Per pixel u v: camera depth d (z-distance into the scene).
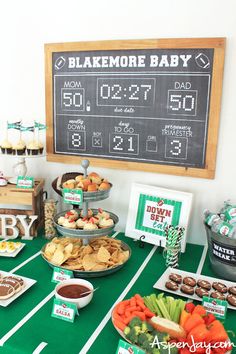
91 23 1.73
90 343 1.01
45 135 1.93
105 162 1.82
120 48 1.68
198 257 1.60
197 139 1.63
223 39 1.50
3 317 1.12
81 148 1.87
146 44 1.63
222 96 1.58
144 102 1.69
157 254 1.61
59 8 1.77
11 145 1.76
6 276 1.30
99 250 1.44
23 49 1.88
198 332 0.95
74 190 1.39
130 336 0.97
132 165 1.77
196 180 1.69
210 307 1.18
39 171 1.99
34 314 1.14
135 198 1.72
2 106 2.00
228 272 1.37
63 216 1.50
